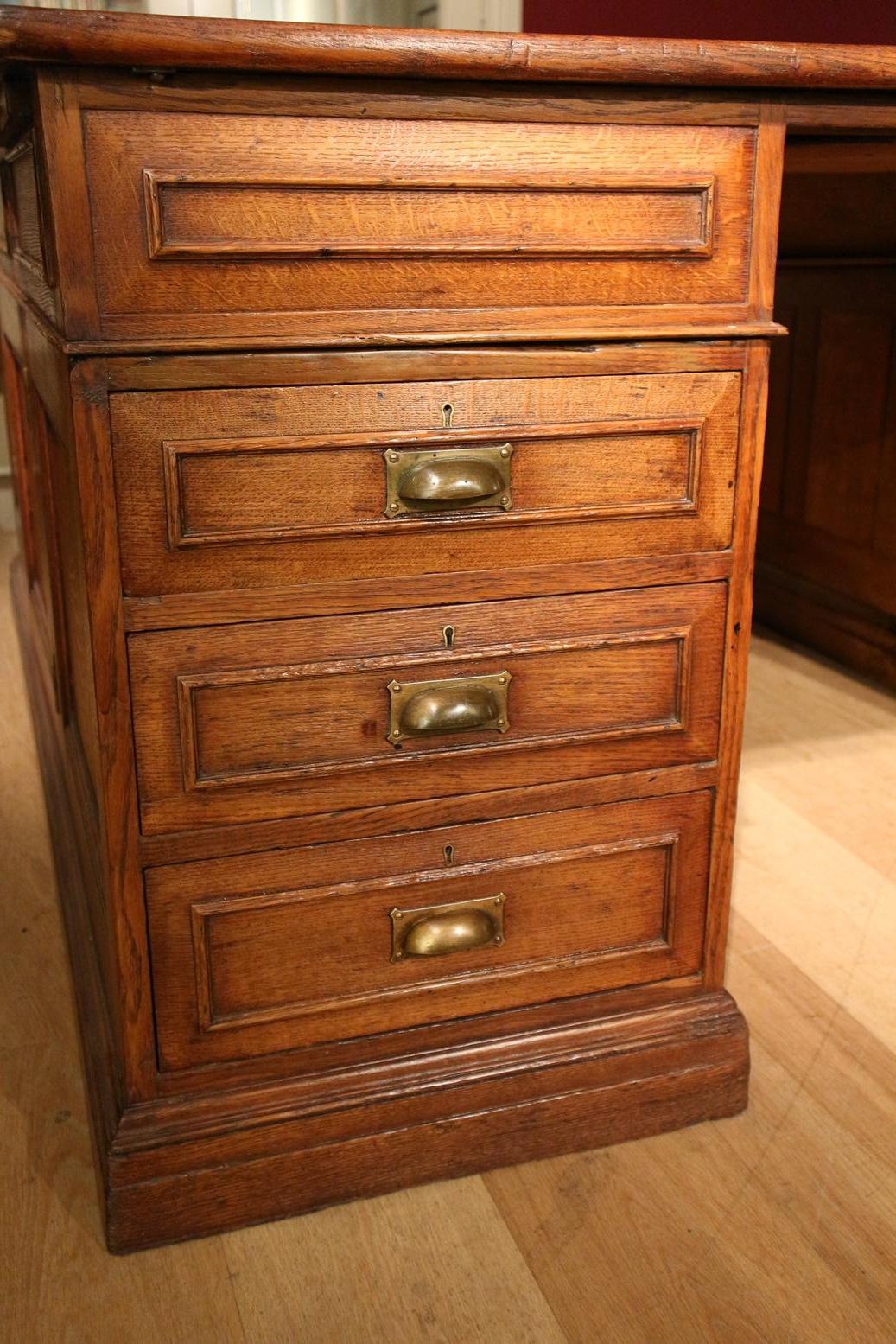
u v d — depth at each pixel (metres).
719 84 1.01
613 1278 1.10
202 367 0.98
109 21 0.87
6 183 1.66
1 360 2.71
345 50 0.92
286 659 1.07
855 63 1.03
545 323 1.05
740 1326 1.05
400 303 1.01
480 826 1.18
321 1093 1.18
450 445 1.05
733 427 1.12
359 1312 1.07
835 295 2.41
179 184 0.94
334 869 1.14
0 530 3.56
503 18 1.77
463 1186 1.22
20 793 2.06
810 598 2.72
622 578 1.14
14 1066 1.39
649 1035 1.27
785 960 1.59
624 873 1.24
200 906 1.11
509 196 1.01
